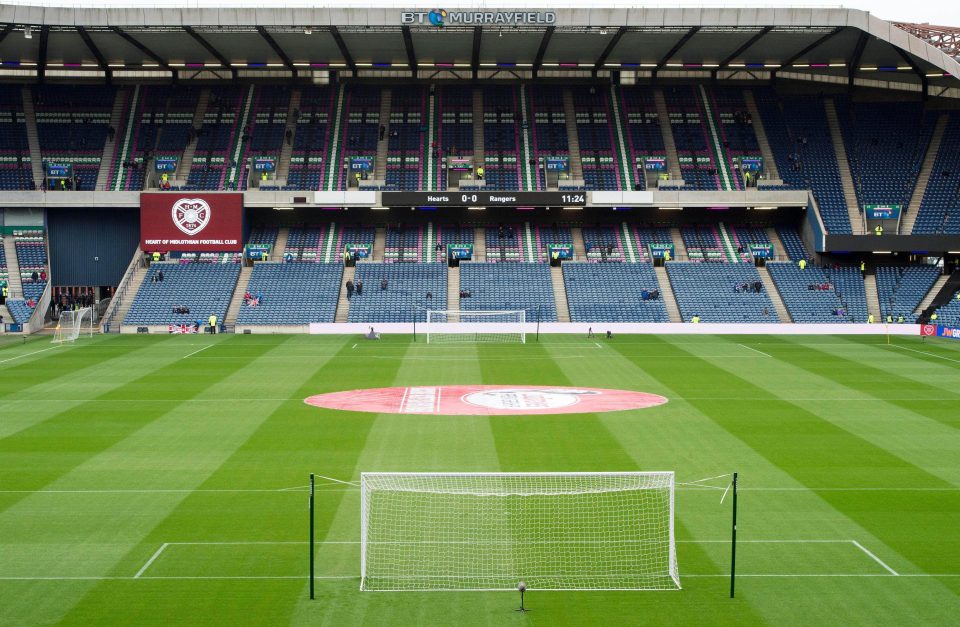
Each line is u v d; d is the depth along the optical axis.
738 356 66.69
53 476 34.06
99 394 50.38
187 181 90.75
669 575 25.02
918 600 23.38
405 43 85.06
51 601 23.06
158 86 97.81
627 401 49.16
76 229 89.12
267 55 90.00
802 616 22.48
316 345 72.50
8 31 79.38
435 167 93.12
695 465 36.06
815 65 93.12
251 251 89.44
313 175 91.62
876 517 29.80
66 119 94.06
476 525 28.88
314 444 39.31
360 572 25.12
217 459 36.69
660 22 76.31
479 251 91.38
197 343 73.12
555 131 96.62
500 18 76.00
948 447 39.06
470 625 21.97
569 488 32.62
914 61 86.25
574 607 23.00
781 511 30.34
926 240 85.56
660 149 95.12
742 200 90.25
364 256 90.06
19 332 79.69
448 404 48.25
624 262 90.00
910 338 77.25
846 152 95.12
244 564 25.61
